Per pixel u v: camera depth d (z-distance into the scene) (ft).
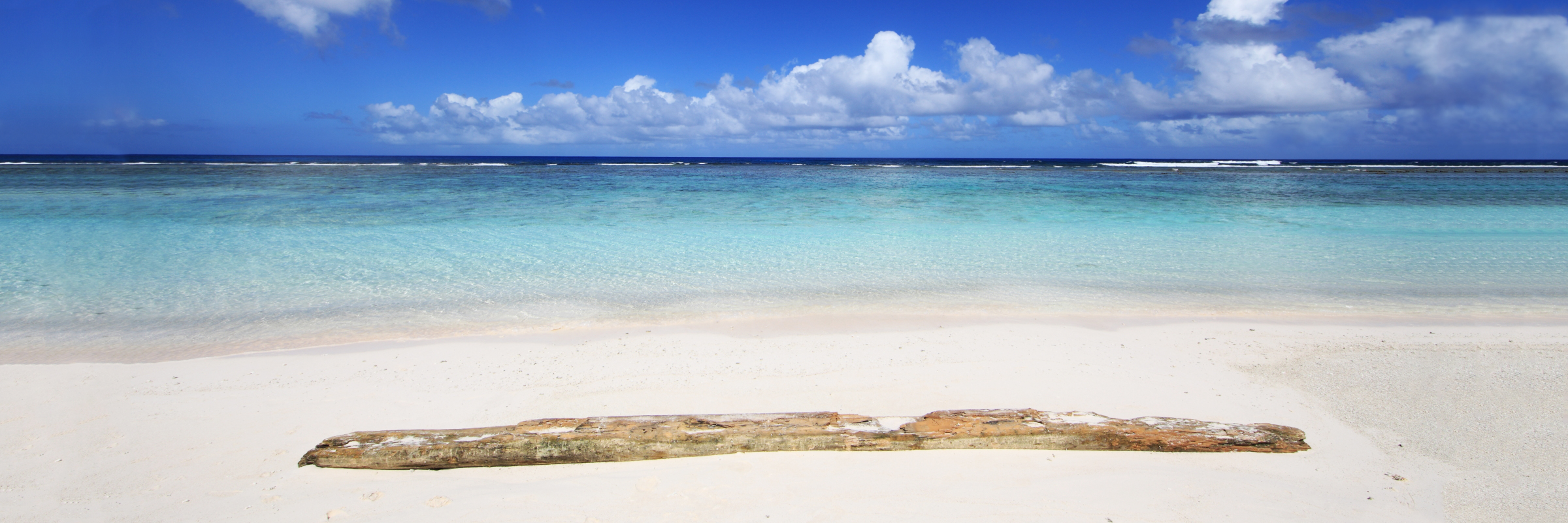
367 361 19.22
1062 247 40.83
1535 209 64.03
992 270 33.47
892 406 15.64
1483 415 14.43
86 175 112.27
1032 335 21.97
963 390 16.66
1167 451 12.51
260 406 15.49
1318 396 15.93
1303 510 10.77
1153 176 134.51
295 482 11.64
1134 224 52.54
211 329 22.63
